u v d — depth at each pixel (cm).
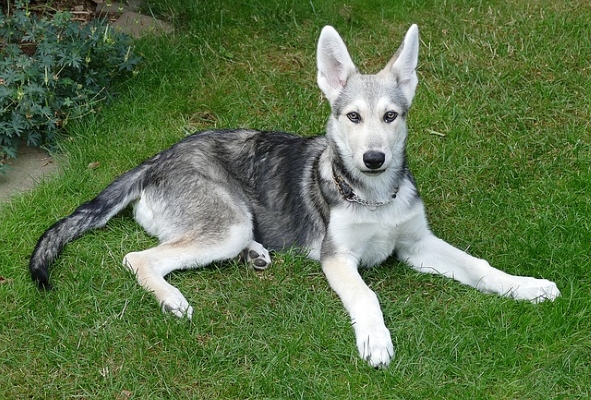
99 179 334
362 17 391
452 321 294
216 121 356
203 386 281
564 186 332
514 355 285
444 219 325
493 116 355
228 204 310
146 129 351
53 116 344
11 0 375
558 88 364
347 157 302
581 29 381
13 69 344
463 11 391
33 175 338
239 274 305
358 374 282
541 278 306
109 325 291
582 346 287
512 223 322
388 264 314
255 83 366
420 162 342
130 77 365
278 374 281
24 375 282
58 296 297
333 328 291
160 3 395
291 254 310
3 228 316
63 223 310
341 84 306
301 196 312
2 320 293
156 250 304
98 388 280
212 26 384
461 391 279
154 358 285
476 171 339
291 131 351
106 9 395
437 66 371
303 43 382
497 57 374
